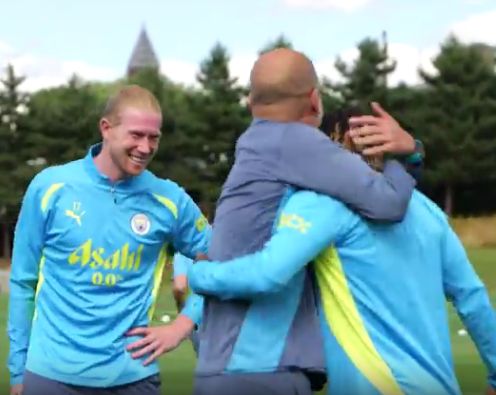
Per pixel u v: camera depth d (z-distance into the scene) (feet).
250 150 9.71
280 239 9.09
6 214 163.12
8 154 171.42
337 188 9.26
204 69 184.44
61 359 13.07
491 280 84.69
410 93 190.80
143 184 13.47
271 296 9.38
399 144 9.70
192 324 13.44
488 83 193.16
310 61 9.93
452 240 10.05
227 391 9.39
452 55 192.85
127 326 13.28
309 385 9.56
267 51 10.10
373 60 188.55
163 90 191.42
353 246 9.38
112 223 13.26
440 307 9.80
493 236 158.71
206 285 9.39
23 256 13.34
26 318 13.44
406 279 9.53
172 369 27.17
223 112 177.99
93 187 13.23
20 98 176.14
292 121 9.77
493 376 10.39
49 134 173.68
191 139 176.76
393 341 9.50
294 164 9.43
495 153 192.34
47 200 13.12
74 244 13.11
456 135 190.60
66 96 185.78
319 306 9.61
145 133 13.00
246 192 9.57
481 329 10.16
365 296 9.43
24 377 13.30
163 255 13.94
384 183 9.36
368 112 10.63
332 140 10.37
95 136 173.47
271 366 9.36
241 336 9.41
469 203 200.95
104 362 13.11
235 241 9.53
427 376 9.52
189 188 173.99
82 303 13.12
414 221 9.72
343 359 9.48
